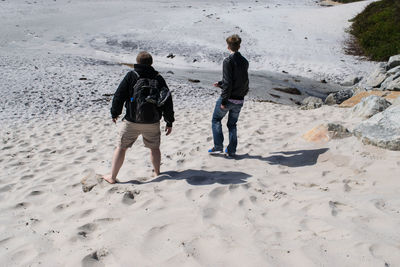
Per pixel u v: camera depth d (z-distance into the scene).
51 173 5.47
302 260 2.51
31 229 3.65
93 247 3.03
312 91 15.91
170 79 14.87
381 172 4.30
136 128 4.40
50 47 20.09
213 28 26.00
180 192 4.10
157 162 4.78
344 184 4.08
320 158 5.13
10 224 3.80
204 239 2.96
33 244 3.27
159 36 24.05
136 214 3.64
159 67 18.61
